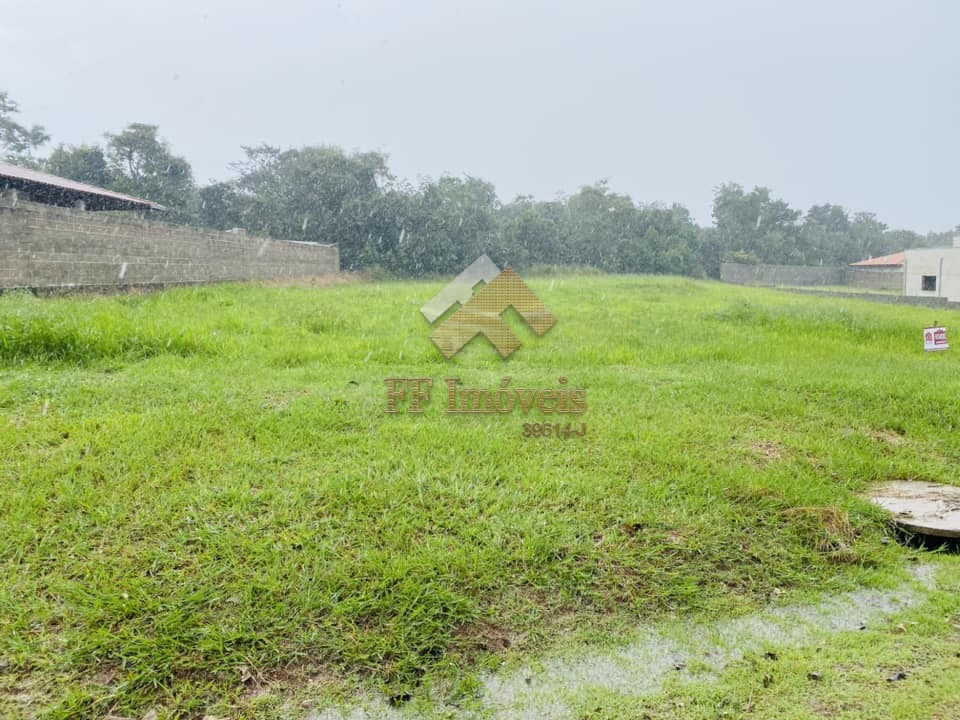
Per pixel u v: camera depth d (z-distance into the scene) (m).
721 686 2.13
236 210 25.03
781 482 3.51
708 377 5.95
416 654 2.22
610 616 2.49
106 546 2.62
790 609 2.59
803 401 5.20
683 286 19.16
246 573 2.47
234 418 4.10
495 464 3.61
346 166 24.98
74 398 4.33
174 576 2.44
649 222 32.31
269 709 2.00
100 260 10.34
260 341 6.92
